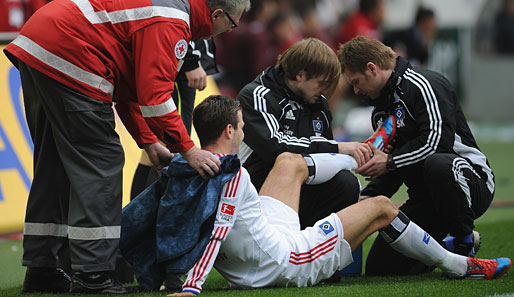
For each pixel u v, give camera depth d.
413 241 14.16
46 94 13.39
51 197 14.00
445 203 15.14
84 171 13.35
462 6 64.88
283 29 49.94
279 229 13.70
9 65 23.66
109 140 13.53
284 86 15.51
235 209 12.80
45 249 14.02
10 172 22.80
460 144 15.66
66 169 13.41
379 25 50.97
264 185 14.15
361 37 15.89
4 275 17.36
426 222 16.39
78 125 13.30
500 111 68.31
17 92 23.69
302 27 55.41
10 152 22.97
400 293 13.00
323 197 15.37
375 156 15.55
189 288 12.52
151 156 14.83
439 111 15.40
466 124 16.11
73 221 13.30
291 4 56.38
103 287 13.33
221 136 13.62
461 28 64.69
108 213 13.36
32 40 13.34
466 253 15.66
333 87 15.49
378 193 16.78
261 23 49.12
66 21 13.27
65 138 13.40
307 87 15.32
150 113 13.14
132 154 22.98
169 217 13.07
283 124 15.57
